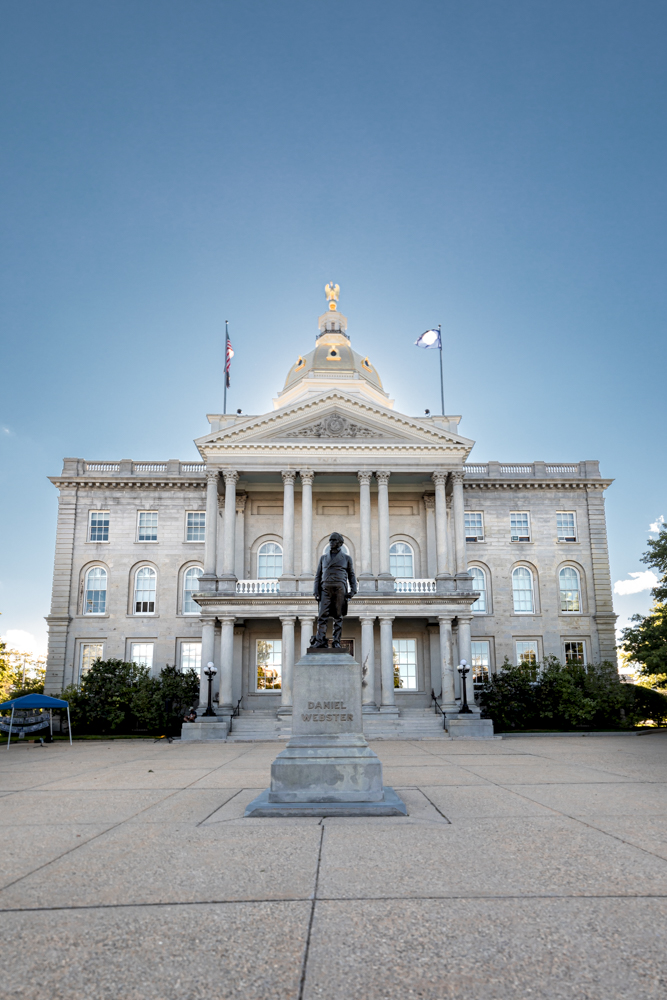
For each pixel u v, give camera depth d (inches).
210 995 240.7
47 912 325.1
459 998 236.7
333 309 3061.0
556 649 2249.0
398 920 308.3
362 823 519.2
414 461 2022.6
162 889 358.9
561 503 2354.8
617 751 1214.3
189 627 2196.1
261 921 309.6
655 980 247.3
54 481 2277.3
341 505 2193.7
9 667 3070.9
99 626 2199.8
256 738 1704.0
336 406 2050.9
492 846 444.5
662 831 492.7
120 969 261.3
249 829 503.5
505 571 2290.8
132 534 2266.2
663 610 1971.0
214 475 1996.8
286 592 1902.1
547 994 238.5
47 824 547.5
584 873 380.8
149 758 1208.2
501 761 1038.4
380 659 1988.2
